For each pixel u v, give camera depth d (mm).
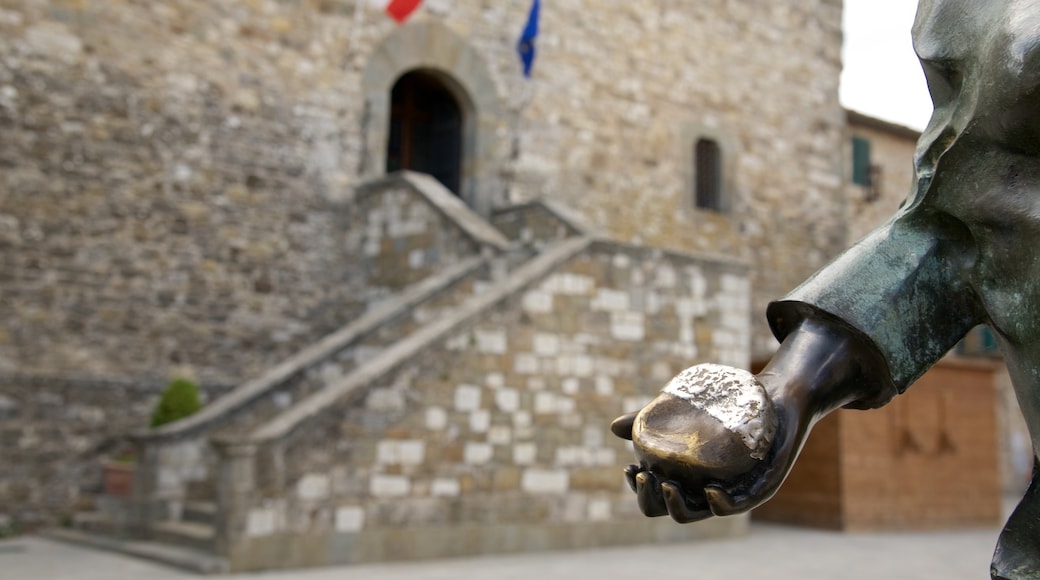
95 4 12094
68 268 11633
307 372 10961
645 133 17453
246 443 8633
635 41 17484
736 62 18906
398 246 13211
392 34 14625
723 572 9594
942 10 1346
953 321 1354
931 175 1324
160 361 12227
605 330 11336
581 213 16484
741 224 18641
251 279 13078
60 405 11367
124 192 12141
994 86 1180
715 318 12344
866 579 9547
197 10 12930
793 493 14641
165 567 8711
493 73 15703
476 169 15344
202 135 12836
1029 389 1227
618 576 9086
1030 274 1204
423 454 9758
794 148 19625
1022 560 1333
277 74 13562
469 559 9867
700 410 1219
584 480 10992
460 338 10148
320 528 9016
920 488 14844
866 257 1354
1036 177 1207
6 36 11461
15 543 10289
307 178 13680
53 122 11688
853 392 1355
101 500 11078
